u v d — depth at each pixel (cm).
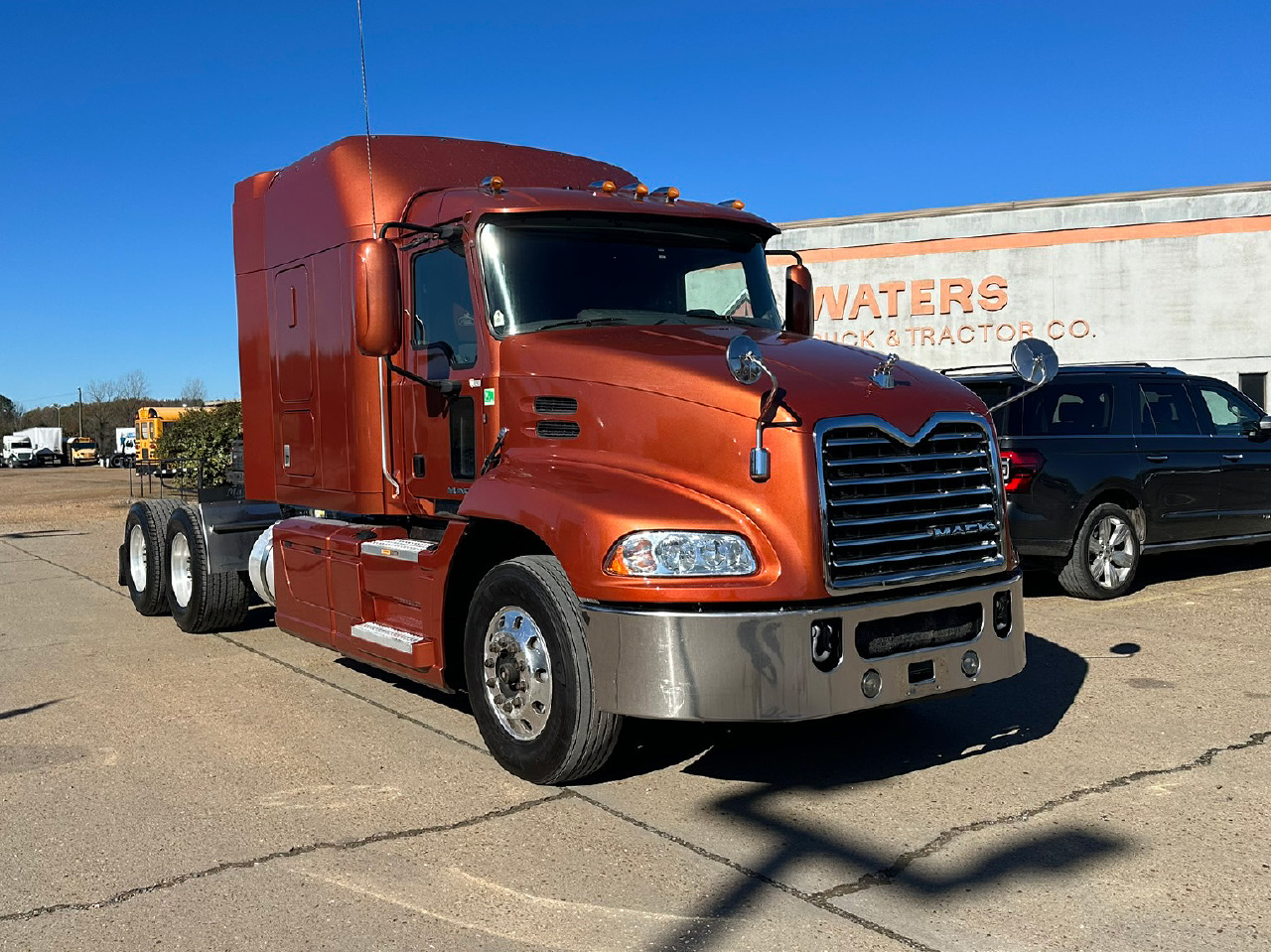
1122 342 1859
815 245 2003
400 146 667
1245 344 1812
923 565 463
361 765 523
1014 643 491
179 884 391
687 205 612
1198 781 478
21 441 8250
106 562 1388
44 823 454
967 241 1925
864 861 402
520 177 675
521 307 548
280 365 748
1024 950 333
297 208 719
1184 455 952
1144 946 335
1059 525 891
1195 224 1820
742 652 424
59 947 344
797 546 430
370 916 363
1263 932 343
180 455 1327
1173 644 742
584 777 488
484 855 413
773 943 340
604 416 486
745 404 441
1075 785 477
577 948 339
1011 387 927
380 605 621
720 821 445
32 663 771
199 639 852
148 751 553
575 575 448
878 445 454
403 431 623
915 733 562
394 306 552
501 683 501
